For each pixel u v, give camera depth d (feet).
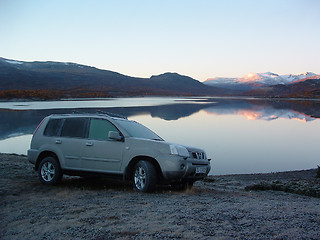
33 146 29.07
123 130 25.94
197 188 28.96
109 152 25.70
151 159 25.11
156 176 24.49
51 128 28.78
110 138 25.73
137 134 26.66
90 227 15.61
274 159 110.22
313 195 29.60
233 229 14.71
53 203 20.86
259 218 16.53
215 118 328.29
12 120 234.99
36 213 18.66
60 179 27.48
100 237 14.21
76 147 26.86
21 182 28.45
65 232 15.16
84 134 27.09
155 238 13.75
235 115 387.96
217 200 22.08
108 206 19.60
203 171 26.50
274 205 20.22
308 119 354.33
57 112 301.63
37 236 15.05
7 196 23.07
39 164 28.94
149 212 17.85
